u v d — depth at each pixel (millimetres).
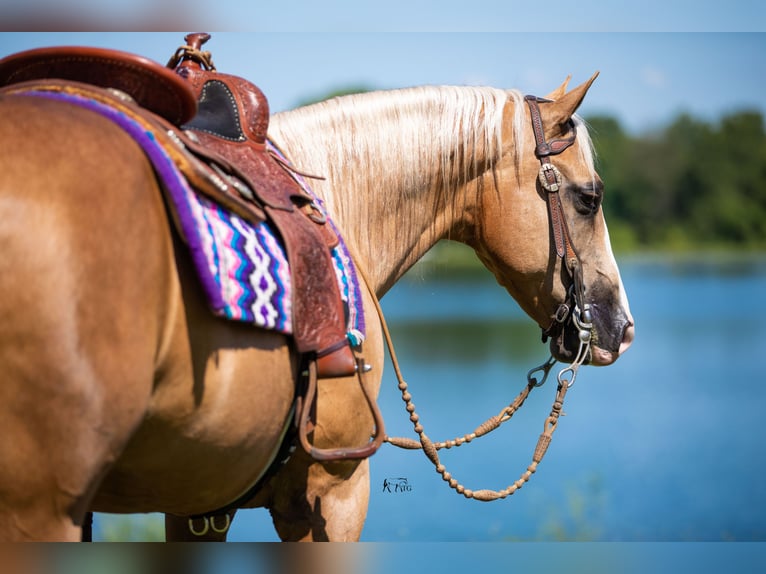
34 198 2145
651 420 16328
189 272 2557
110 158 2334
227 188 2701
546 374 4504
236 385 2730
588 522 9531
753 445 14422
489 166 4305
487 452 13344
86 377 2188
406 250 4250
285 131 3910
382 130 4094
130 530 7133
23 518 2199
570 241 4305
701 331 26062
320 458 3117
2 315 2080
